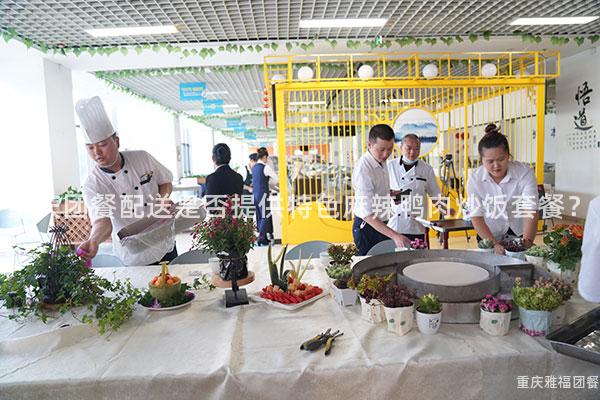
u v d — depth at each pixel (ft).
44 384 3.74
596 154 23.31
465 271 5.24
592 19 16.97
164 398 3.76
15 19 14.90
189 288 6.17
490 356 3.87
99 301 5.25
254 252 8.95
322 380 3.73
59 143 20.36
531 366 3.91
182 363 3.98
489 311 4.29
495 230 8.48
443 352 3.96
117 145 7.97
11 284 5.40
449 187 22.27
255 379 3.71
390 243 8.61
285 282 5.76
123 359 4.11
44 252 5.54
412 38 18.54
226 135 67.87
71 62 20.20
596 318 4.28
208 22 15.92
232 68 22.90
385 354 3.97
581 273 4.13
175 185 30.37
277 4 14.58
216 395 3.71
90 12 14.55
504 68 24.34
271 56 18.74
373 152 9.03
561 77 25.66
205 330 4.76
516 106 25.04
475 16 16.34
